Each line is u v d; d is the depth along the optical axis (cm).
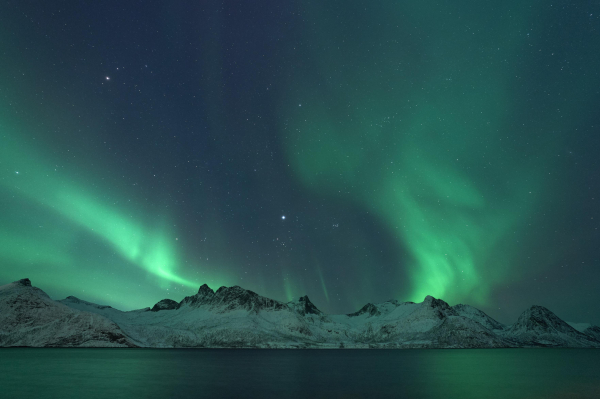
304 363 10019
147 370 7500
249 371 7525
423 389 4988
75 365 8431
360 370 7881
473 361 11200
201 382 5622
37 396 4300
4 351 13950
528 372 7631
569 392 4803
